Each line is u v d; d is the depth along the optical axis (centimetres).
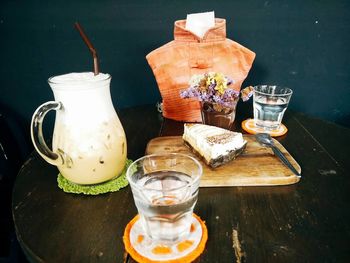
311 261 27
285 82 90
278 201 35
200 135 43
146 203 27
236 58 56
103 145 35
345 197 36
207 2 82
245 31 85
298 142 50
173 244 29
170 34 86
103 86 35
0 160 72
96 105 35
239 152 44
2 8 84
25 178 41
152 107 67
